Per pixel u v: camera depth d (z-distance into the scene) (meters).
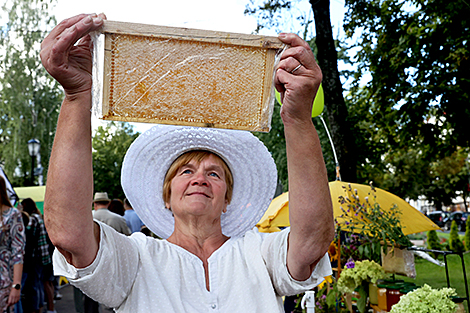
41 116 22.31
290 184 1.23
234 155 1.67
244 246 1.50
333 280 3.67
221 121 1.11
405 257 3.48
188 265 1.40
